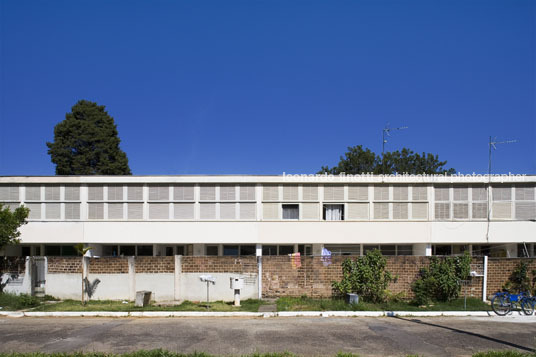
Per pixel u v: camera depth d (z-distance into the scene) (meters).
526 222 21.50
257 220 21.52
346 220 21.59
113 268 15.62
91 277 15.60
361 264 14.89
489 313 13.22
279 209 21.62
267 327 11.29
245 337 10.12
